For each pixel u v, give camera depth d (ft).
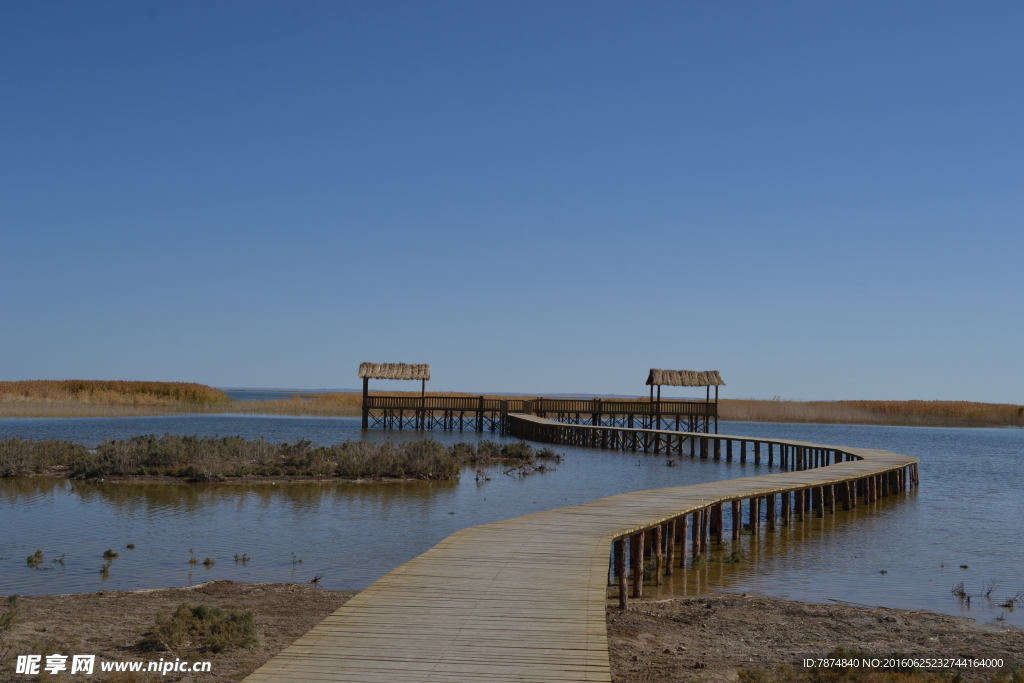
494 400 205.77
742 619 39.40
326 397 309.42
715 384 199.11
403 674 23.66
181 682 27.53
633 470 112.27
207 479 82.28
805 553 59.21
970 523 73.92
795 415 283.79
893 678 30.14
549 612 30.12
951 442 190.60
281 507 68.80
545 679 23.36
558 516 51.57
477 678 23.40
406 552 52.49
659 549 51.03
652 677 29.99
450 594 32.65
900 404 307.58
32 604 37.47
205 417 233.14
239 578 45.34
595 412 197.57
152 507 67.46
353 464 88.99
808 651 34.19
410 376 193.26
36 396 241.35
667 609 41.50
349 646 26.17
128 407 248.11
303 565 48.67
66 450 95.86
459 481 89.86
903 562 55.88
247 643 31.86
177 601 38.75
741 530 69.00
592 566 37.70
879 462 97.76
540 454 124.77
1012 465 133.18
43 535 55.98
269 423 208.95
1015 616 42.01
